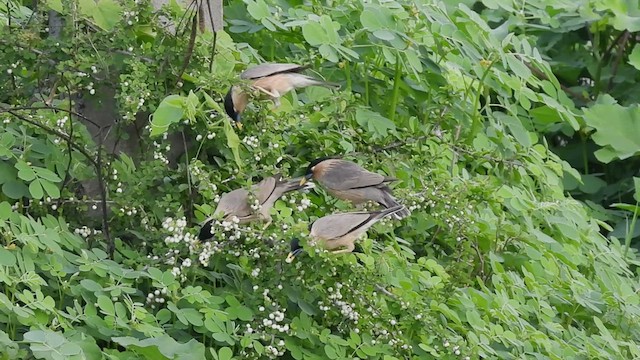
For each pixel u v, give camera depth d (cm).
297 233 841
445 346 921
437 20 1241
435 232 1091
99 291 829
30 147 894
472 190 1047
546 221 1191
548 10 1577
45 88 952
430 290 969
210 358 866
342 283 880
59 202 904
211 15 943
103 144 948
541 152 1259
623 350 1071
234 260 880
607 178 1552
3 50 908
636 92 1612
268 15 1150
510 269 1121
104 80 923
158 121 866
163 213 911
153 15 938
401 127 1159
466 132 1228
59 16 952
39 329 779
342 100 1064
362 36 1194
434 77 1222
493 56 1221
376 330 902
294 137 1019
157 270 855
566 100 1418
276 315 862
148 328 812
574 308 1112
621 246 1324
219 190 943
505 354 973
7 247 823
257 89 916
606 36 1641
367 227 853
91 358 782
